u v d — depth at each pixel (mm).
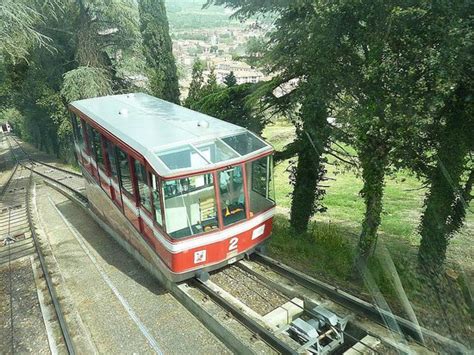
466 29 5613
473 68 5953
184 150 8023
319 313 7051
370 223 7516
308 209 12148
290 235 12078
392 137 7254
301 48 9055
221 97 12594
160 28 29391
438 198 5992
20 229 14898
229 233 8109
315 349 6516
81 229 13812
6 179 29703
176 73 31156
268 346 6645
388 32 6723
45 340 7789
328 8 7414
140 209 8953
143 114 10805
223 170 7934
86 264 10789
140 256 10141
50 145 45438
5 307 9180
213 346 7145
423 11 6020
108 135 9812
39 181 25297
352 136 8648
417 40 6363
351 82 8031
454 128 6652
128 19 27016
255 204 8719
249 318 7094
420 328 3395
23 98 35844
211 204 7918
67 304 8867
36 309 8891
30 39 22188
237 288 8430
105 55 29672
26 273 10734
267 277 8562
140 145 8289
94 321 8195
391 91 6965
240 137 8867
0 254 12555
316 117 9672
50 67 30406
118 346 7391
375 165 7824
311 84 8992
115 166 9984
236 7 10422
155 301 8625
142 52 29047
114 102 12719
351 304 7293
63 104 29938
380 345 6258
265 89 11195
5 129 94188
